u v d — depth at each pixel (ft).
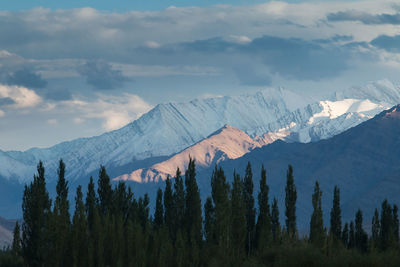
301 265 552.82
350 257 558.97
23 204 646.74
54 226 629.10
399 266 546.67
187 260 629.10
